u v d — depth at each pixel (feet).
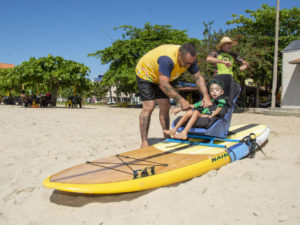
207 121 14.96
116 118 44.29
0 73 137.28
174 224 8.25
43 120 38.06
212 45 67.21
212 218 8.25
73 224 9.15
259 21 90.43
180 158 12.87
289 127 30.27
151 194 10.55
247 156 16.24
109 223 8.89
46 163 16.19
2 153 18.39
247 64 19.99
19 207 10.71
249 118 45.09
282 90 59.21
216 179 11.41
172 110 16.72
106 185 10.23
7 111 54.49
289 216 7.90
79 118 43.11
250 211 8.39
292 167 12.71
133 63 98.32
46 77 88.58
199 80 16.70
